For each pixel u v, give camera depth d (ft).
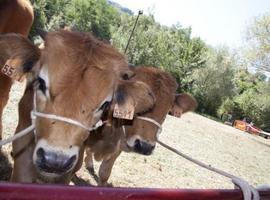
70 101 1.86
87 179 3.99
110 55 2.02
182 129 10.32
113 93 2.05
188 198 1.23
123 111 2.15
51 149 1.82
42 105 1.92
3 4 3.59
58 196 1.06
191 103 3.59
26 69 1.97
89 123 1.92
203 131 12.06
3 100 3.62
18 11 3.81
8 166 3.42
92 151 3.37
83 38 2.04
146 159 5.44
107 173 3.79
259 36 20.49
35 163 1.87
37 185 1.06
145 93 2.20
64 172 1.86
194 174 5.78
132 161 5.11
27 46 1.94
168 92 3.30
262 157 11.66
